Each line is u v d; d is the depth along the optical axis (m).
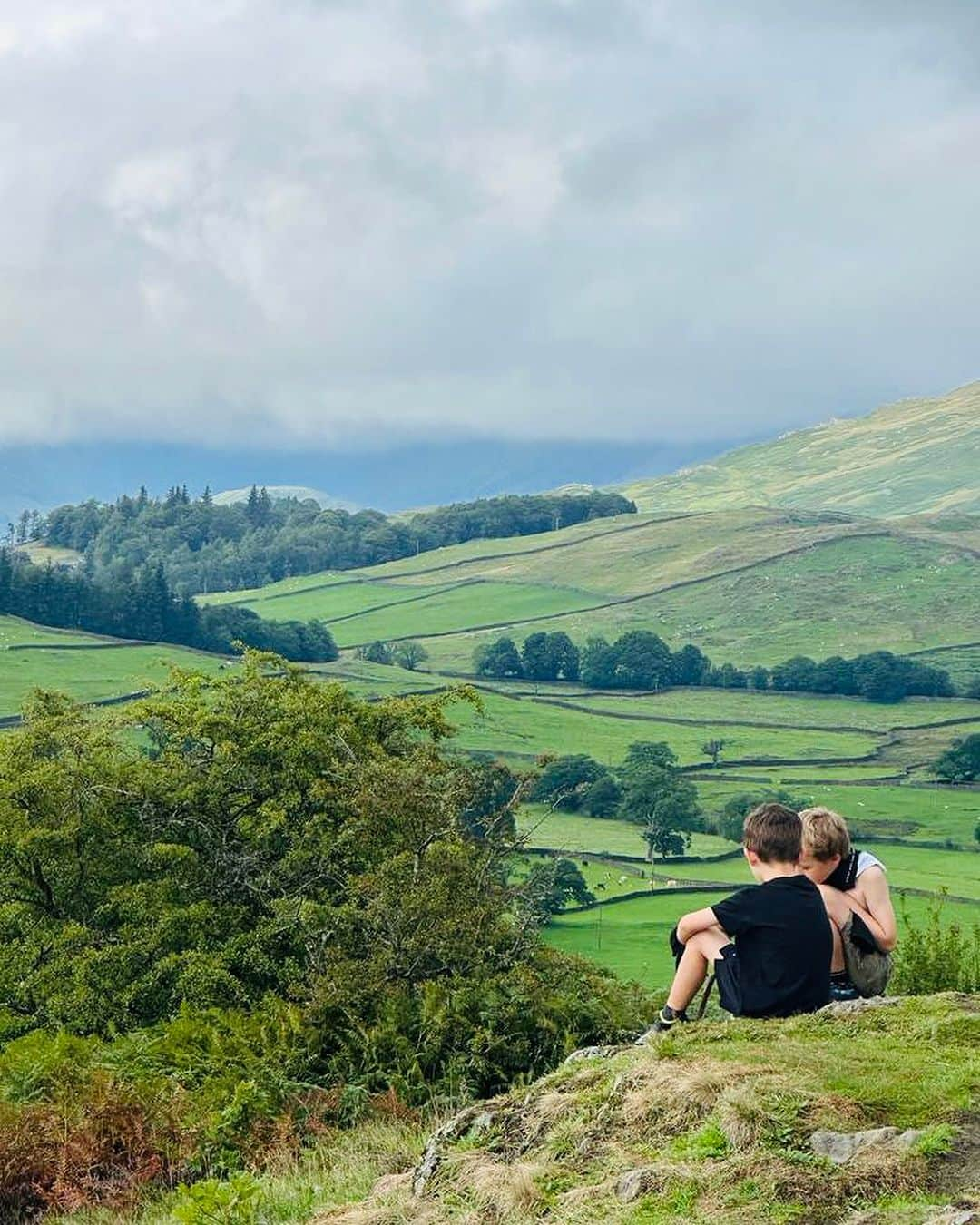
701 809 135.50
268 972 20.73
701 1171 6.20
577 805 134.50
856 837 133.00
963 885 102.06
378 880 16.19
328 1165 10.55
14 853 24.70
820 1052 7.20
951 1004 7.84
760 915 7.99
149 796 24.56
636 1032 14.66
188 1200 8.49
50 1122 11.74
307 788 23.77
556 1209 6.43
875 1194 5.79
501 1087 13.69
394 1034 14.15
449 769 18.06
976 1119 6.23
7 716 168.88
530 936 15.95
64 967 22.23
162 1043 14.44
